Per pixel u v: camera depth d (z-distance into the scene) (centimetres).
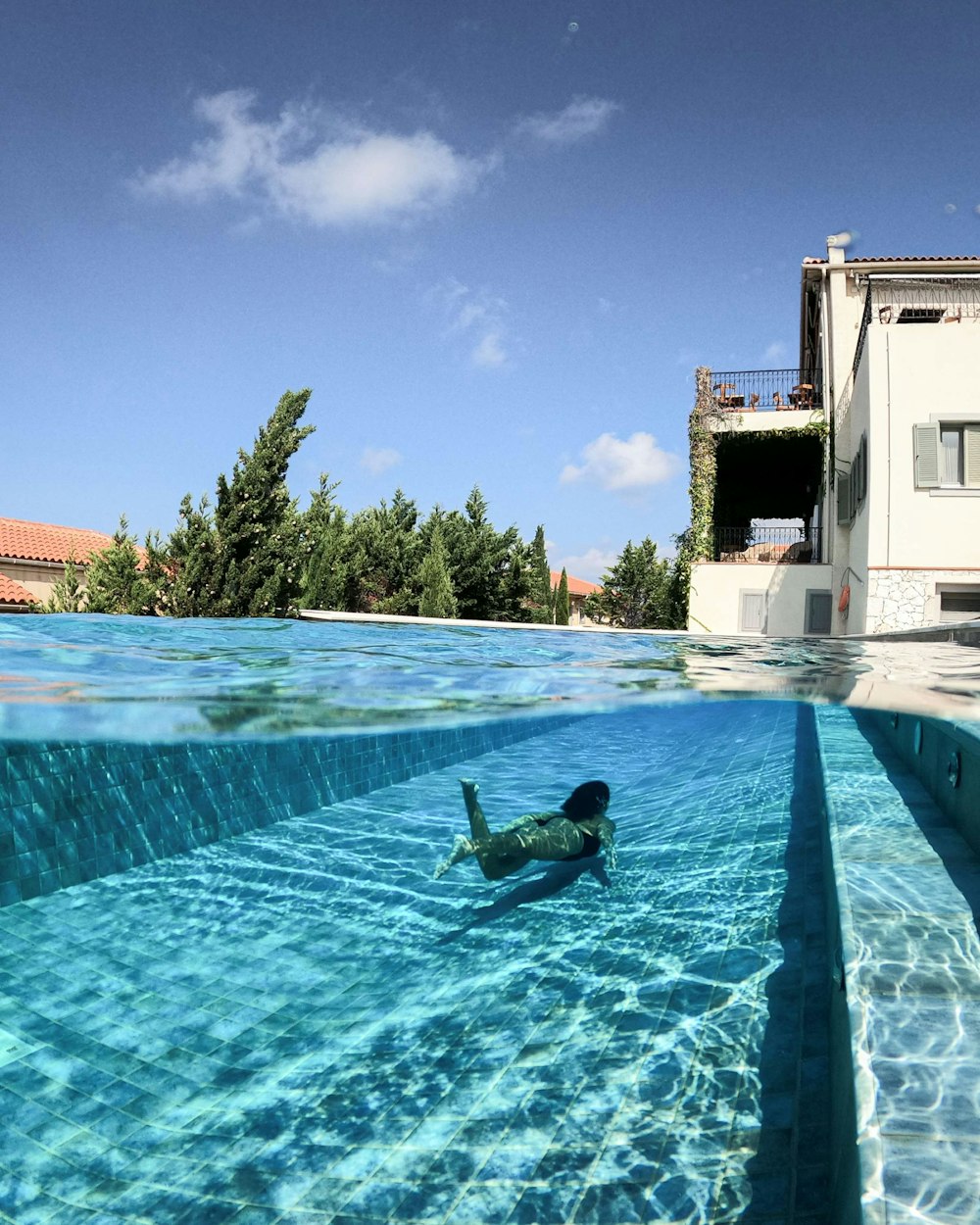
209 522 1683
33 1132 320
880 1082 178
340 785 854
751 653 651
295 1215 260
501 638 846
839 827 344
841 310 2123
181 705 346
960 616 1642
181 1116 325
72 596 1783
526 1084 311
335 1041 374
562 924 479
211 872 612
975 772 310
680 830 652
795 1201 222
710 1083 287
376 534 2977
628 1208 236
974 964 221
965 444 1645
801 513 3083
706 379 2138
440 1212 250
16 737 434
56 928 506
